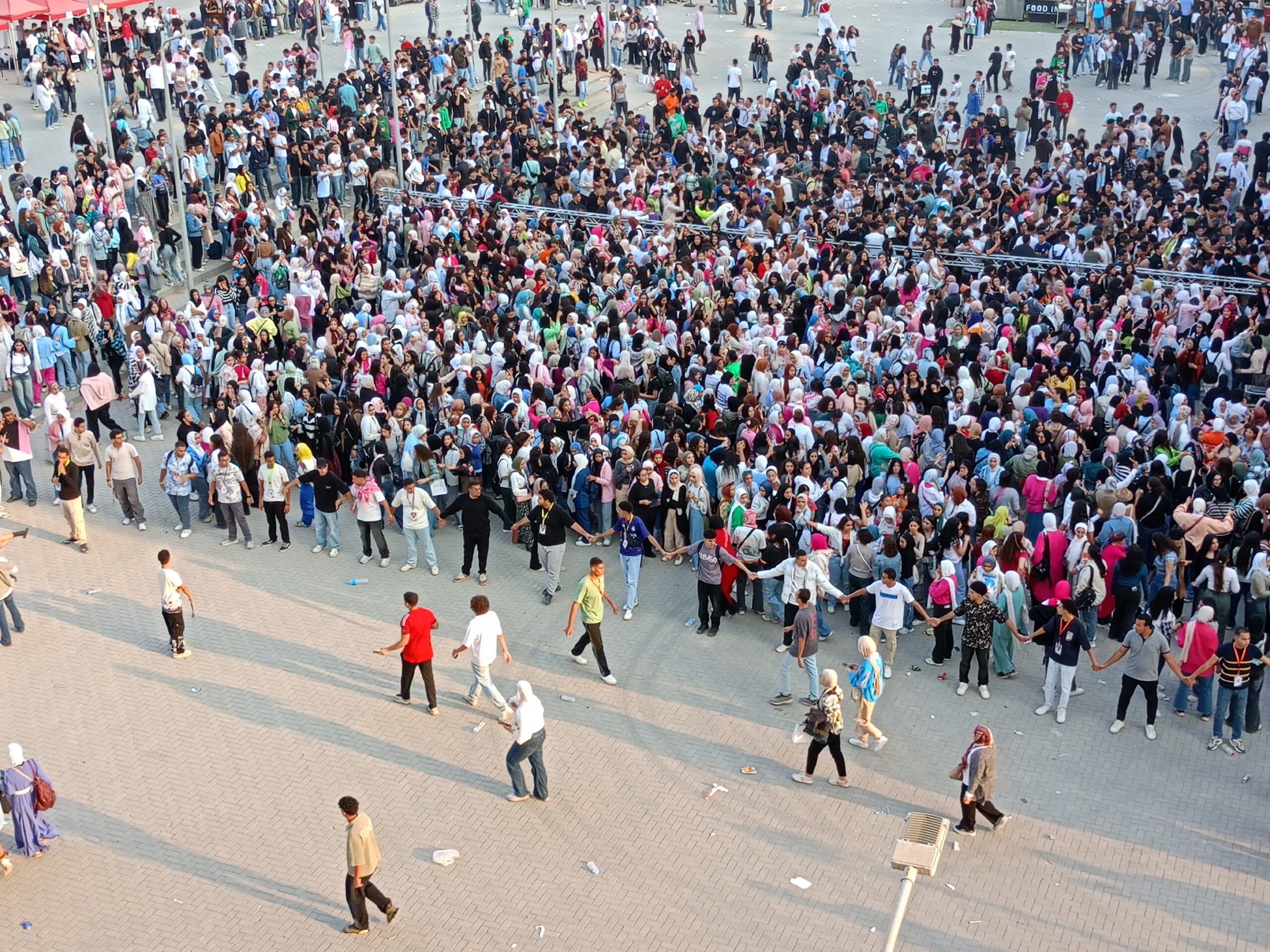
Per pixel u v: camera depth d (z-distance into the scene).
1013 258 30.23
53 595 20.14
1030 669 18.55
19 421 22.45
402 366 24.70
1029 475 20.89
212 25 45.81
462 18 53.47
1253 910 13.96
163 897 14.06
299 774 16.11
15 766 14.42
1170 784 16.03
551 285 28.28
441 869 14.50
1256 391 25.58
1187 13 49.09
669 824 15.31
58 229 29.97
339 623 19.52
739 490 20.19
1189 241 30.53
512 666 18.44
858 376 24.19
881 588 17.83
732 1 55.56
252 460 22.44
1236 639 16.23
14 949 13.32
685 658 18.78
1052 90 41.59
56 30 43.12
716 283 28.77
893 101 43.16
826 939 13.54
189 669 18.25
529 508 21.66
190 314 26.86
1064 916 13.87
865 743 16.78
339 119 38.22
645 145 39.19
